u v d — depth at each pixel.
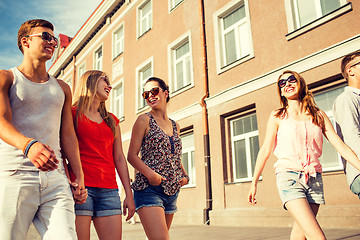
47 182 1.71
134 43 15.02
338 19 7.22
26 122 1.75
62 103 1.93
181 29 11.95
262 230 6.66
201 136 10.16
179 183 2.61
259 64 8.84
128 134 14.54
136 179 2.53
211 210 9.31
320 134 2.38
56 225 1.65
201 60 10.72
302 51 7.86
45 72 1.92
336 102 2.35
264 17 8.91
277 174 2.35
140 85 14.39
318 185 2.27
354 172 2.16
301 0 8.26
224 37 10.36
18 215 1.63
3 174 1.65
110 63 17.09
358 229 5.77
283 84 2.53
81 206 2.21
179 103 11.38
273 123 2.55
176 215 10.41
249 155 8.98
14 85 1.75
